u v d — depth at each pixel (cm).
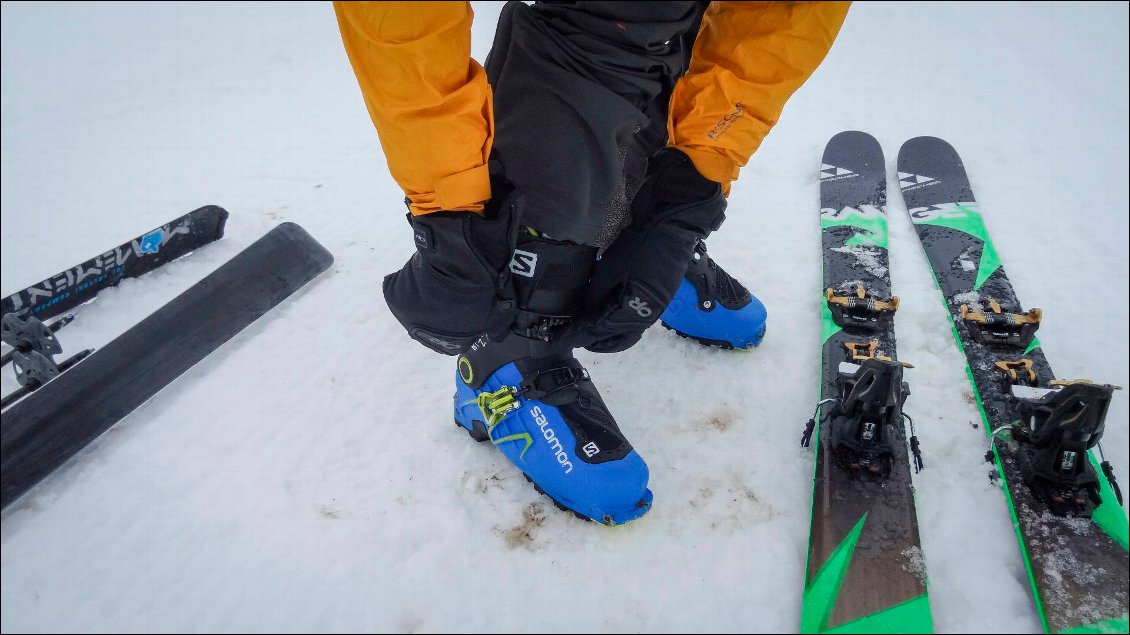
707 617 138
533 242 141
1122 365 199
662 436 179
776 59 126
